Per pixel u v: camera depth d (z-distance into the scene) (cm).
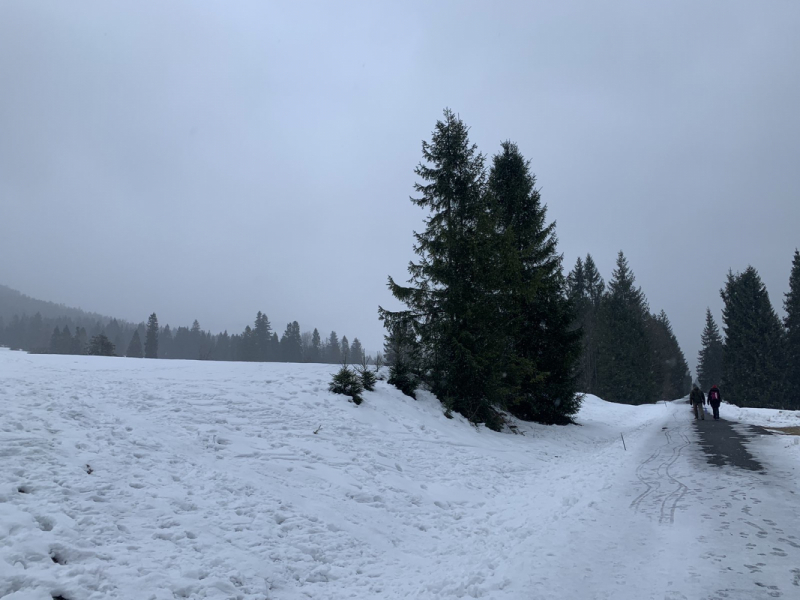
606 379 5244
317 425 1107
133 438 781
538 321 2134
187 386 1163
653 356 6381
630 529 676
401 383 1622
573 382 2164
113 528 530
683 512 747
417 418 1404
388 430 1241
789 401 5134
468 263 1722
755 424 2191
